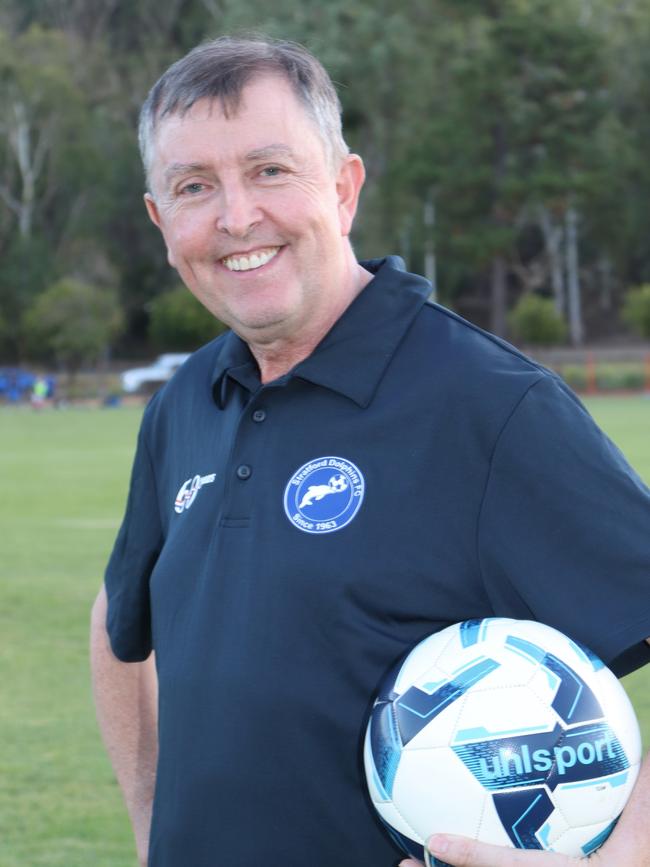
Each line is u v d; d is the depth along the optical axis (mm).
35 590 11406
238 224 2580
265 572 2541
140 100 77250
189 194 2662
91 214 72062
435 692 2322
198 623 2633
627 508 2430
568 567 2410
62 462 26266
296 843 2496
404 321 2641
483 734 2264
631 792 2305
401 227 66562
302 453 2588
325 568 2486
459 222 66000
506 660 2320
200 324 65688
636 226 72438
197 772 2586
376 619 2479
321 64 2754
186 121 2615
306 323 2705
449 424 2502
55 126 71188
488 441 2467
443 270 69375
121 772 3170
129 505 3129
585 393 55812
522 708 2271
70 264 71500
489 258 65062
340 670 2475
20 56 73625
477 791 2252
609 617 2379
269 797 2506
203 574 2674
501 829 2248
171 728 2672
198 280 2715
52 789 6234
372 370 2588
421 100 66375
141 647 3119
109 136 75625
